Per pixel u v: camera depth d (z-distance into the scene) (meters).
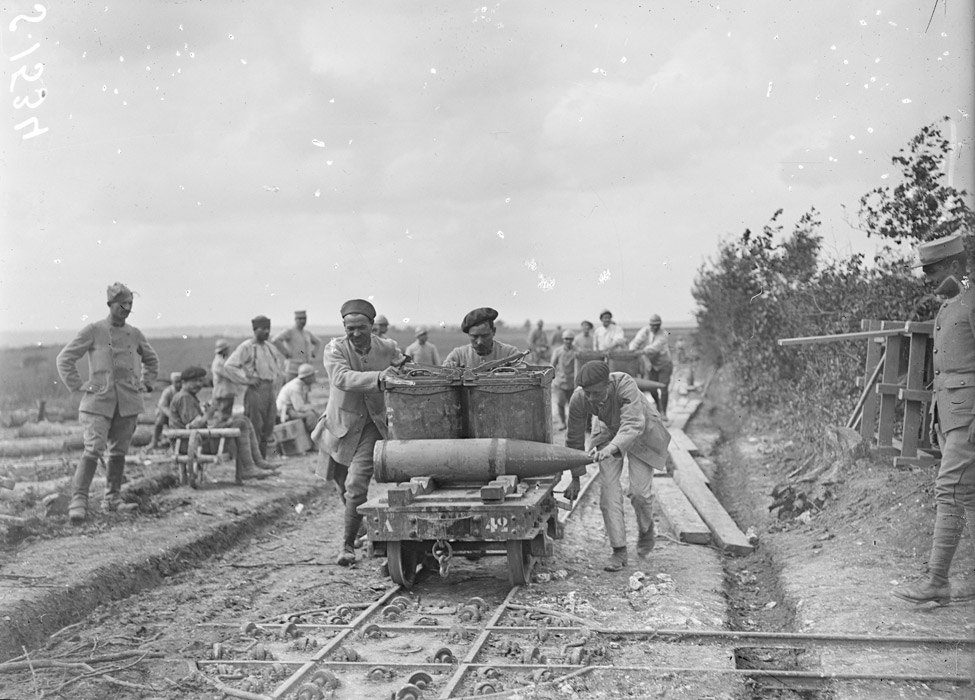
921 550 8.01
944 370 6.79
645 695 5.43
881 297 11.83
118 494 10.34
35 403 23.09
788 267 14.63
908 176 10.12
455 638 6.51
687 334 32.81
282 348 17.02
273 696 5.44
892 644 6.13
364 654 6.25
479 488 7.93
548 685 5.53
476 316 8.40
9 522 9.19
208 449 14.12
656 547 9.47
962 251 6.96
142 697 5.55
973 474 6.69
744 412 19.55
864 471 10.30
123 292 10.04
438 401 8.05
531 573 8.23
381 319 15.52
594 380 8.22
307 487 13.09
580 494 12.23
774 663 6.11
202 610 7.55
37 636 6.77
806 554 8.59
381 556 7.90
